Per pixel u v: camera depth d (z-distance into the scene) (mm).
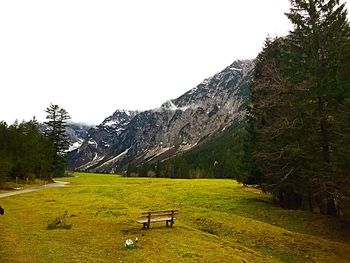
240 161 40531
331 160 23328
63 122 89312
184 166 154500
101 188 56938
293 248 20969
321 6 27594
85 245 18688
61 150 89375
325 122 25734
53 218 27688
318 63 26672
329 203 28000
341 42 26578
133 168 168000
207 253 17688
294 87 26906
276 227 25578
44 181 79312
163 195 43969
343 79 24219
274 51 35719
